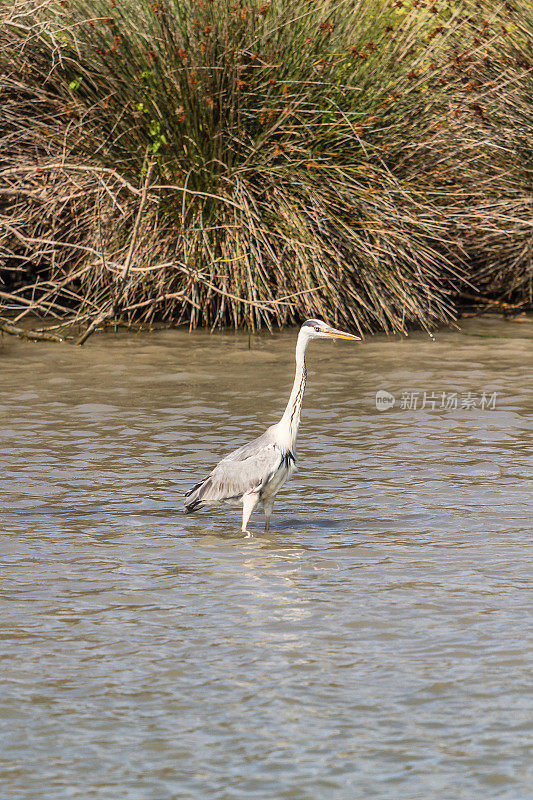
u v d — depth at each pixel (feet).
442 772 19.24
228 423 43.78
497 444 41.09
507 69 67.26
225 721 21.15
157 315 65.05
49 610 26.50
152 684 22.70
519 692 22.09
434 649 24.09
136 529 32.63
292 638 24.76
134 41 61.05
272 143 61.57
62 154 61.31
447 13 69.10
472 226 65.00
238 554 30.48
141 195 54.90
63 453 39.96
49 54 61.57
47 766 19.60
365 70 63.10
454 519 33.22
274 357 55.62
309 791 18.72
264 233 60.75
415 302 61.72
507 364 54.19
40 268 66.64
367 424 43.88
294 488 36.60
